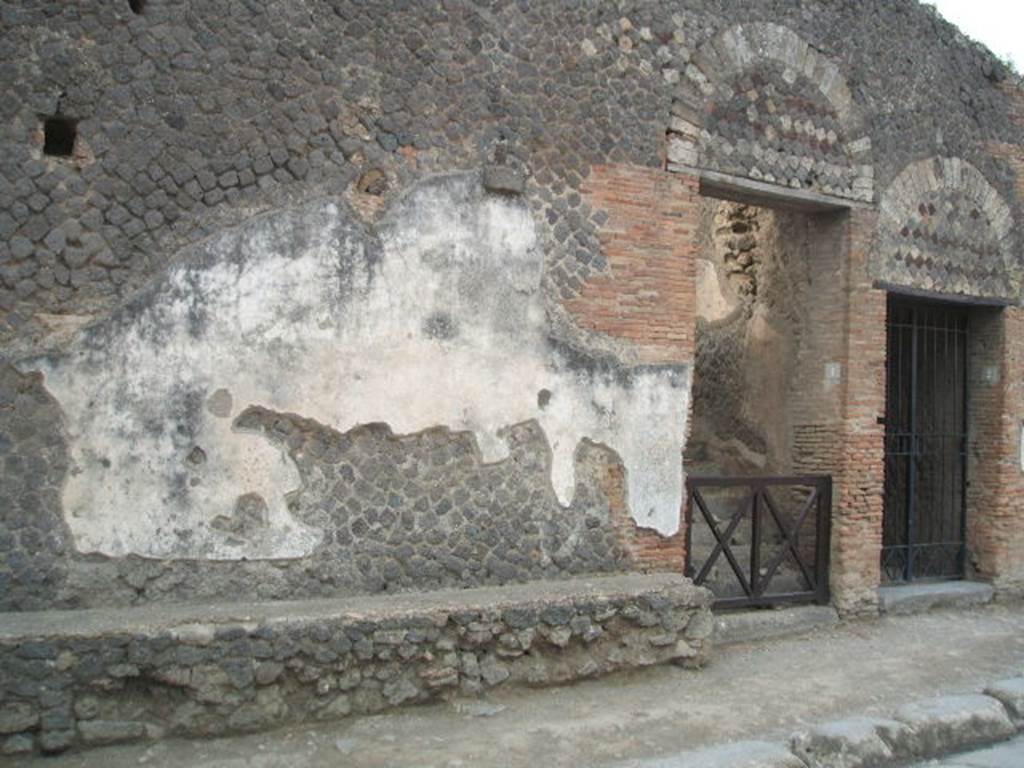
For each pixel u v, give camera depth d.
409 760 4.82
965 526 9.67
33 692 4.64
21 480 5.12
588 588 6.28
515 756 4.93
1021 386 9.61
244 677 5.00
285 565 5.70
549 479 6.57
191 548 5.46
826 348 8.41
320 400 5.80
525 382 6.49
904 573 9.19
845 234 8.31
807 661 6.95
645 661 6.27
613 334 6.86
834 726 5.35
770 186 7.77
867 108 8.38
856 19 8.35
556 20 6.74
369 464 5.96
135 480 5.34
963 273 9.11
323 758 4.81
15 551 5.11
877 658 7.12
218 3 5.65
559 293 6.66
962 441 9.72
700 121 7.36
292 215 5.77
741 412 9.41
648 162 7.08
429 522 6.13
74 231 5.29
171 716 4.90
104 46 5.39
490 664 5.73
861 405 8.29
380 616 5.38
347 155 5.96
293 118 5.81
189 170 5.54
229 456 5.56
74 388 5.23
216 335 5.55
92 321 5.29
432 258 6.18
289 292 5.75
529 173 6.57
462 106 6.35
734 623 7.41
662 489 7.01
